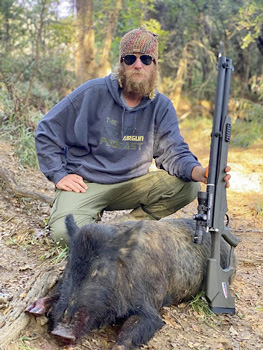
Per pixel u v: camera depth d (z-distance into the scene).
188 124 6.36
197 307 1.54
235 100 6.28
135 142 1.80
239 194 3.18
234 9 6.38
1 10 5.00
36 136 1.80
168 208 1.90
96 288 1.24
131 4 5.07
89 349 1.23
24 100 3.66
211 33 6.77
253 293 1.70
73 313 1.20
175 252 1.53
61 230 1.71
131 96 1.78
